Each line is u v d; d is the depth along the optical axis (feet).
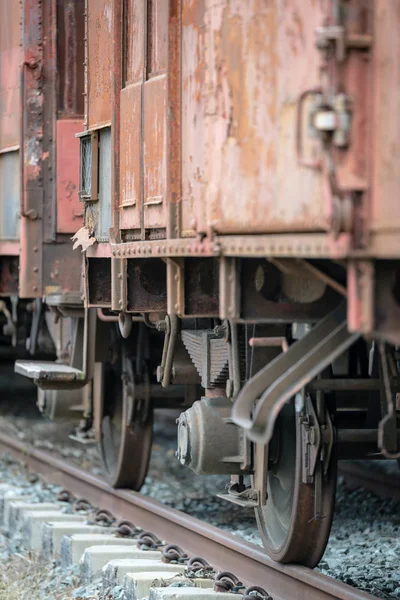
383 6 26.91
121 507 59.21
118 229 44.86
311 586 40.81
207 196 34.94
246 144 32.30
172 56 37.70
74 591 44.27
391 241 26.53
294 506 41.68
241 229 32.53
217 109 34.22
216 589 41.06
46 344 69.97
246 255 32.22
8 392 106.83
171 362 47.98
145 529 55.31
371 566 45.80
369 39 27.32
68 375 55.36
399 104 26.30
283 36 30.22
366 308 27.50
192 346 46.55
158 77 40.29
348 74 27.55
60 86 59.57
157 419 93.45
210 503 61.46
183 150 37.27
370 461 71.15
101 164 48.34
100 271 50.19
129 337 58.85
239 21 32.73
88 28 50.19
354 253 27.32
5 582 47.19
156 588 39.81
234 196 32.99
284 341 35.37
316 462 40.96
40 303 67.15
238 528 54.44
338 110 27.32
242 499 43.86
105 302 50.24
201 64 35.55
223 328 42.98
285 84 30.12
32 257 59.00
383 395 39.86
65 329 60.95
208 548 48.67
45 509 58.44
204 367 44.88
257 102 31.63
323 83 27.89
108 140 47.37
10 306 81.51
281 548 42.80
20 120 59.26
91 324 55.52
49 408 63.52
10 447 79.05
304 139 29.04
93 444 81.61
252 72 31.91
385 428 36.68
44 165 59.31
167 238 37.93
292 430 44.14
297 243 29.37
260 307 35.45
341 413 45.60
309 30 29.01
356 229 27.40
